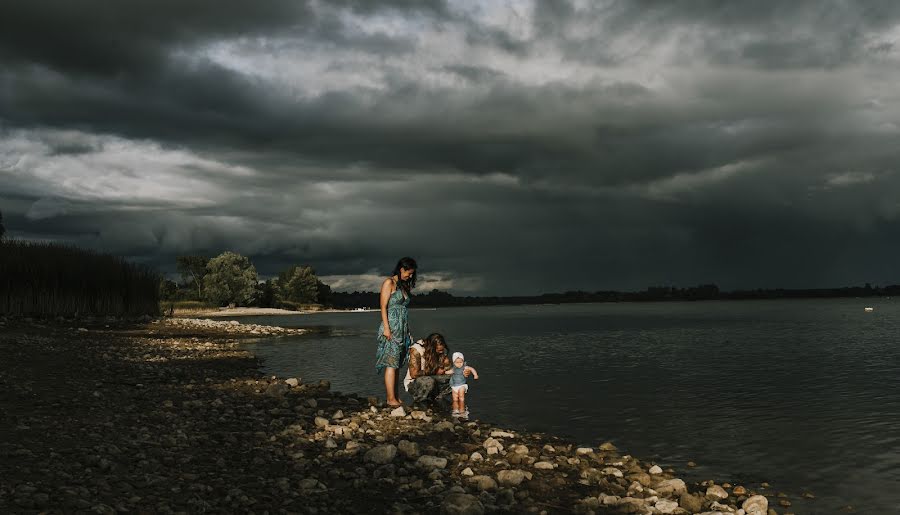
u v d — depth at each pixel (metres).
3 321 28.52
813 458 9.39
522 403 14.75
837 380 18.62
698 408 13.95
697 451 9.95
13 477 6.12
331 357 26.83
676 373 20.95
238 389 15.15
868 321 65.44
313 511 6.19
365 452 8.72
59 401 10.90
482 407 14.23
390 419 11.53
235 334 42.50
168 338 31.56
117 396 12.34
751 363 24.09
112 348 23.11
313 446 9.13
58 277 34.91
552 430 11.65
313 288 175.88
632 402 14.84
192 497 6.18
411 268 13.19
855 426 11.70
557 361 25.55
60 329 29.53
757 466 9.00
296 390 15.60
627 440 10.78
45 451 7.28
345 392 16.48
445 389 14.95
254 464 7.89
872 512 6.96
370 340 39.50
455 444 9.75
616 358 26.81
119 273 41.06
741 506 7.21
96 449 7.53
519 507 6.89
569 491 7.55
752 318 79.88
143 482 6.47
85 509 5.33
